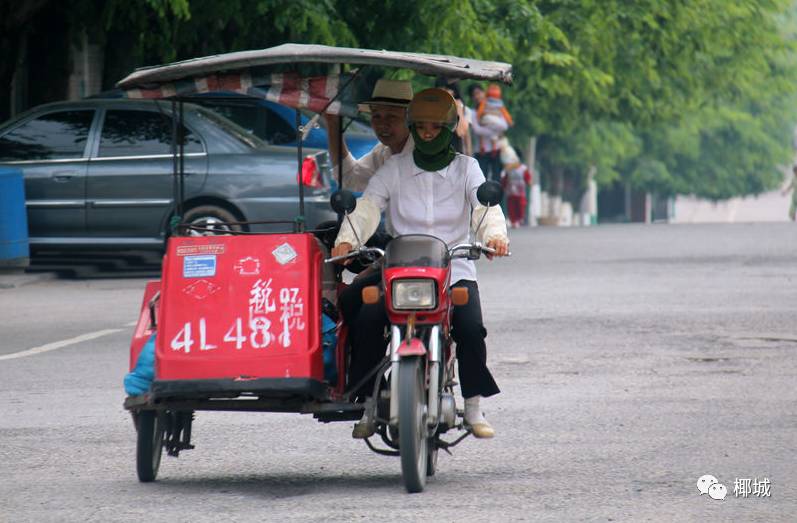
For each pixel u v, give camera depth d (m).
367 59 21.14
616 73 108.00
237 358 20.92
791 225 82.31
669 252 63.22
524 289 48.00
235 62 21.19
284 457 23.80
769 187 187.38
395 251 21.08
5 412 27.97
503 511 19.66
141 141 51.91
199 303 21.16
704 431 25.25
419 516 19.39
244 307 21.11
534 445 24.36
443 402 21.31
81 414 27.69
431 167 22.11
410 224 22.16
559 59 92.19
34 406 28.59
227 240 21.42
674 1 100.38
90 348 36.41
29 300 46.62
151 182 51.41
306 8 61.22
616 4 96.88
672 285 48.94
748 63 118.62
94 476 22.42
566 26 96.69
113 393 29.97
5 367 33.56
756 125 179.00
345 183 24.06
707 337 36.84
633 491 20.81
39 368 33.38
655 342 36.03
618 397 28.70
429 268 20.81
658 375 31.25
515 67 96.56
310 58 21.12
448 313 21.28
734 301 44.19
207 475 22.48
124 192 51.59
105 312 43.31
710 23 104.38
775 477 21.61
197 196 51.03
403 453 20.42
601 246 67.56
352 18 64.50
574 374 31.48
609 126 149.88
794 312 41.44
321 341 21.16
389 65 21.27
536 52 87.75
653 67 108.62
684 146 171.62
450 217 22.09
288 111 53.84
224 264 21.30
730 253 62.16
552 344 35.75
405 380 20.47
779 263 56.91
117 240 51.91
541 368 32.28
